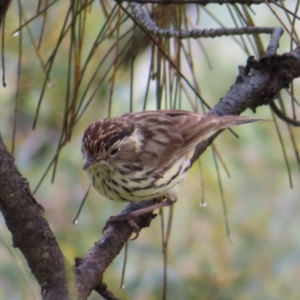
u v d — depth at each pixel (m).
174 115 8.80
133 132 8.24
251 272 12.32
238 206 13.26
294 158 13.55
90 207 12.16
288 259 12.33
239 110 8.19
